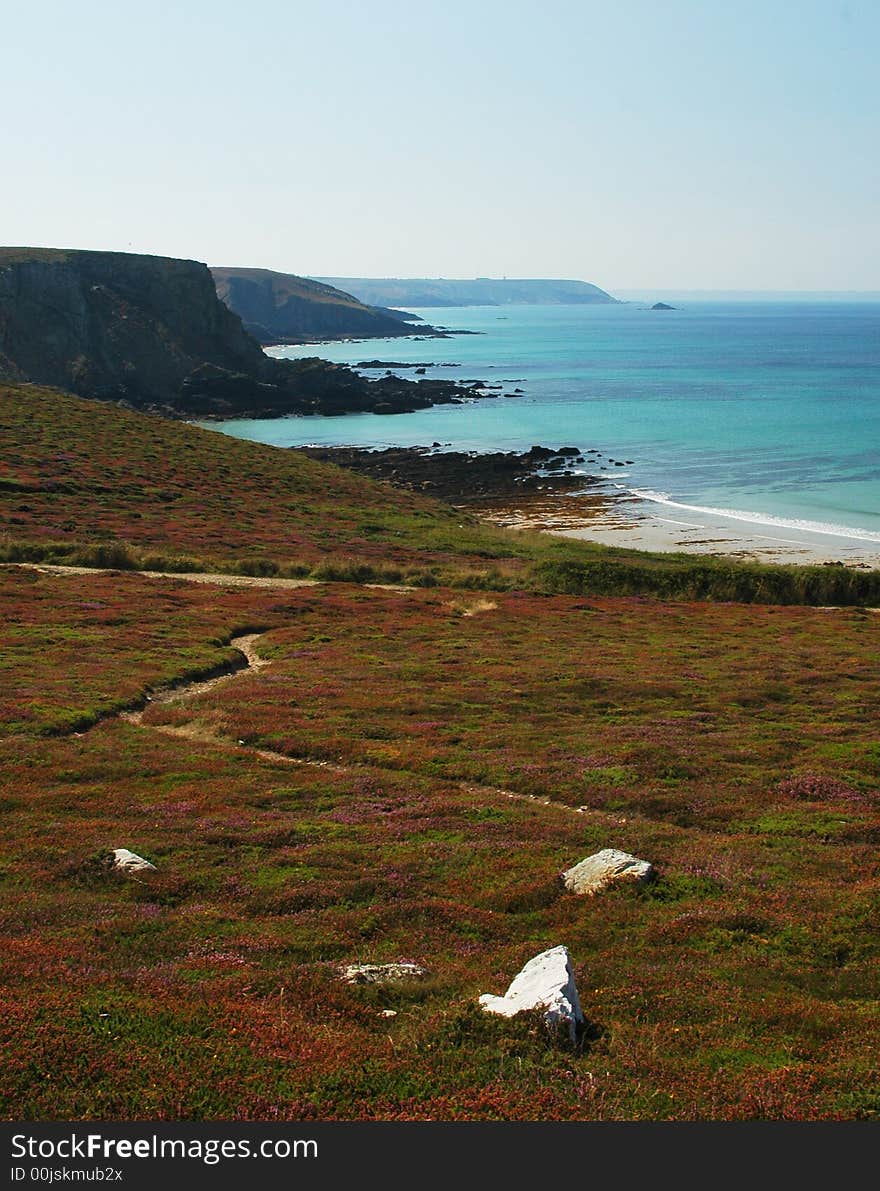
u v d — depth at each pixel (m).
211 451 105.38
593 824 21.98
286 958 14.75
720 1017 12.63
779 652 44.16
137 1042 10.93
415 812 22.95
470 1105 10.07
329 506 88.62
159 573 62.88
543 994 12.24
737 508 100.44
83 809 22.80
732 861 19.36
